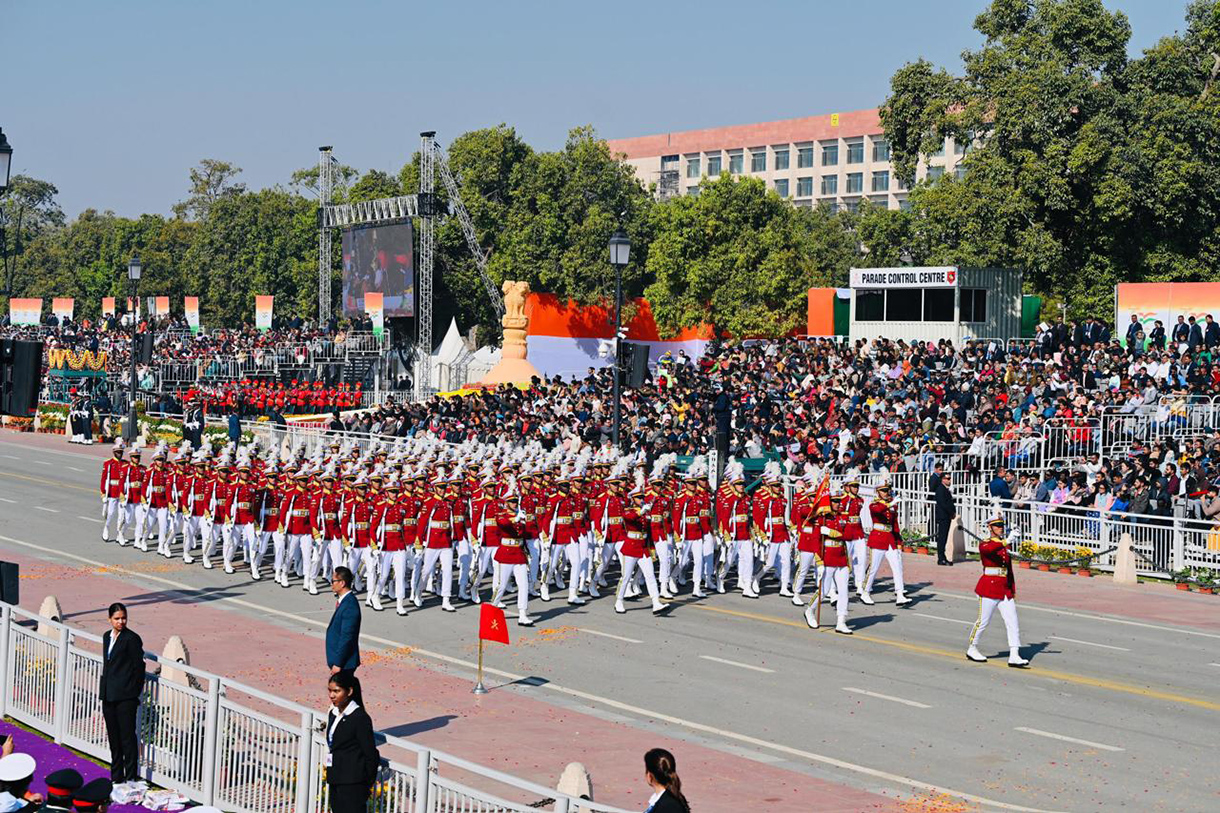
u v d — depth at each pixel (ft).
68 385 233.96
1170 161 174.19
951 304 171.53
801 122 456.86
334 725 43.14
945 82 194.08
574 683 68.44
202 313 364.99
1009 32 191.93
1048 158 177.17
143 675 52.31
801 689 67.26
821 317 201.46
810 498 89.71
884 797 50.85
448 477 90.99
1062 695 66.23
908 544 112.57
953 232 188.14
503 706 63.87
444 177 251.39
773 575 102.73
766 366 161.17
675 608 88.69
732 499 93.25
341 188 351.67
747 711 63.16
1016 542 107.86
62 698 56.65
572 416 151.84
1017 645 72.13
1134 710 63.52
